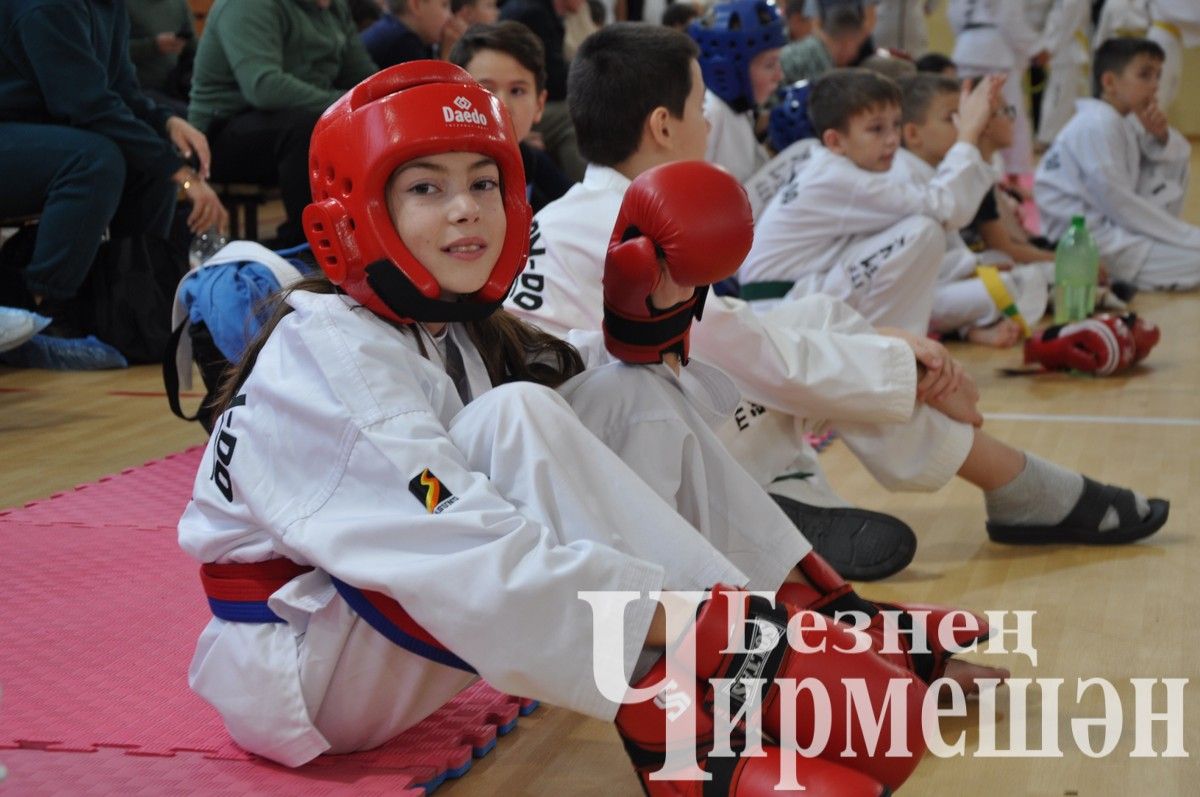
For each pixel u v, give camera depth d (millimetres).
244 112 4840
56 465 3168
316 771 1642
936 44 11836
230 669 1605
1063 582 2389
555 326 2336
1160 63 5773
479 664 1379
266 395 1542
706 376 1925
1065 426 3537
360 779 1615
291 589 1533
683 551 1467
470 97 1539
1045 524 2557
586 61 2432
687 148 2432
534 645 1371
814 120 4219
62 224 4066
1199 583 2377
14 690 1896
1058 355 4145
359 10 6051
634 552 1463
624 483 1479
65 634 2107
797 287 4133
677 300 1724
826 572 1801
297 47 4840
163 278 4348
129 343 4281
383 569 1401
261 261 2664
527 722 1879
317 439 1492
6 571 2396
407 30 5316
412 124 1496
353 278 1543
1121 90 5805
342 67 5152
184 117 5164
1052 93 8672
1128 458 3217
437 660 1503
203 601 2256
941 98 4895
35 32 4059
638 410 1728
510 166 1582
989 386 4062
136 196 4359
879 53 6523
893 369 2297
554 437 1463
